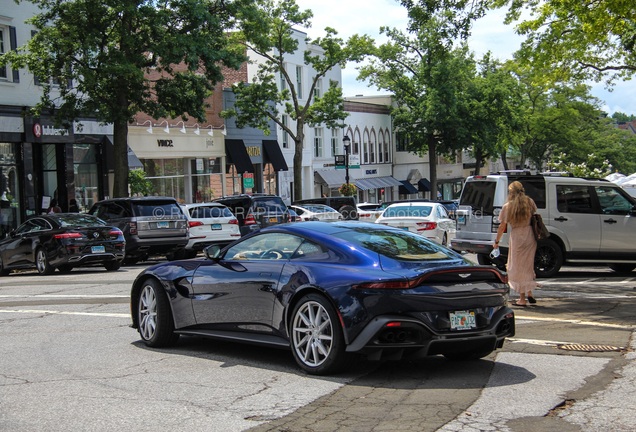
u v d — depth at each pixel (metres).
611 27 16.11
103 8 21.92
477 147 57.84
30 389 5.64
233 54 24.72
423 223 18.83
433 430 4.36
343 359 5.68
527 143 72.94
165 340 7.33
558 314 9.16
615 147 89.69
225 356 6.88
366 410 4.84
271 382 5.71
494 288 5.97
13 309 10.71
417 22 17.25
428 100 52.59
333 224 6.69
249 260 6.70
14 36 25.41
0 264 17.97
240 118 36.12
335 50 36.31
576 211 13.80
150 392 5.45
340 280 5.69
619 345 7.07
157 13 22.30
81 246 16.38
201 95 24.20
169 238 18.94
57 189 27.78
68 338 8.05
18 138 25.55
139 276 7.59
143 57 23.20
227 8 24.55
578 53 18.19
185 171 35.53
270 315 6.27
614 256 13.85
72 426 4.56
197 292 6.98
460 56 52.53
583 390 5.35
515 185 9.79
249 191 40.41
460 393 5.27
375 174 59.38
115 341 7.81
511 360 6.50
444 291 5.63
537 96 67.38
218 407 4.98
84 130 28.39
